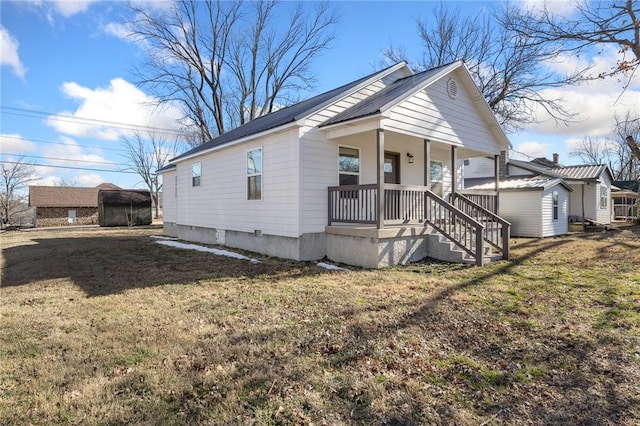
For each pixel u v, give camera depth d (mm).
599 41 8281
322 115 8891
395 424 2301
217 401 2566
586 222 17781
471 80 10047
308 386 2768
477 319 4258
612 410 2428
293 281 6438
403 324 4102
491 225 9352
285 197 8953
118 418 2373
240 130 13695
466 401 2561
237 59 26000
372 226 8719
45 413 2432
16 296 5715
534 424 2293
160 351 3422
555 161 25500
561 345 3500
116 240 15016
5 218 39594
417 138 9453
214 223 12398
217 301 5184
